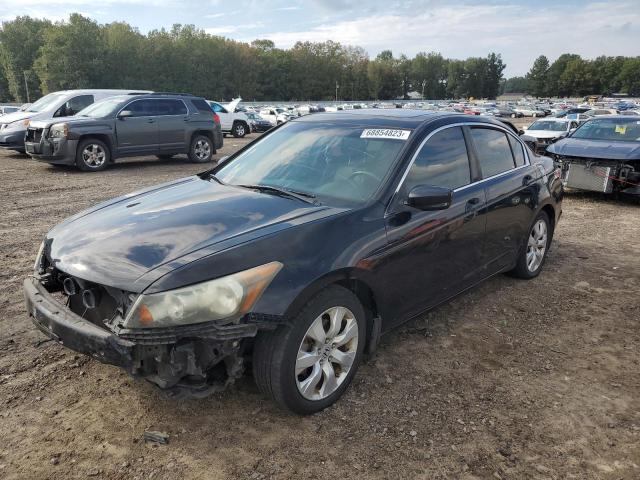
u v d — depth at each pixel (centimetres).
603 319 448
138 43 10012
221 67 11444
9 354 360
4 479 249
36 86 10319
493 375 354
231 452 272
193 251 273
